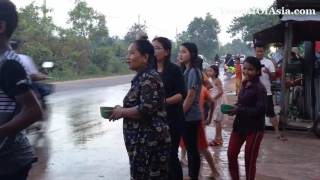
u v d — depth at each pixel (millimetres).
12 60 2854
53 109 14719
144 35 5094
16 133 2881
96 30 48031
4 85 2834
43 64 10289
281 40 11297
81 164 7469
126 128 4203
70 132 10391
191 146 6023
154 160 4164
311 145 9125
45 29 37500
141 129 4141
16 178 3033
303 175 6898
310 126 10727
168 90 5004
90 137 9844
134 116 4102
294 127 10734
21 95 2830
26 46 32500
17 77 2830
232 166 5613
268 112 9602
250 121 5402
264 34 11305
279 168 7281
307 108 11742
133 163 4180
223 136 10070
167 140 4230
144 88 4102
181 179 5137
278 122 10516
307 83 11664
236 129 5523
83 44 43312
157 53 5027
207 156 6500
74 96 19609
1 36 2898
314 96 11617
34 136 9375
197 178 6145
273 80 10414
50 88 9586
